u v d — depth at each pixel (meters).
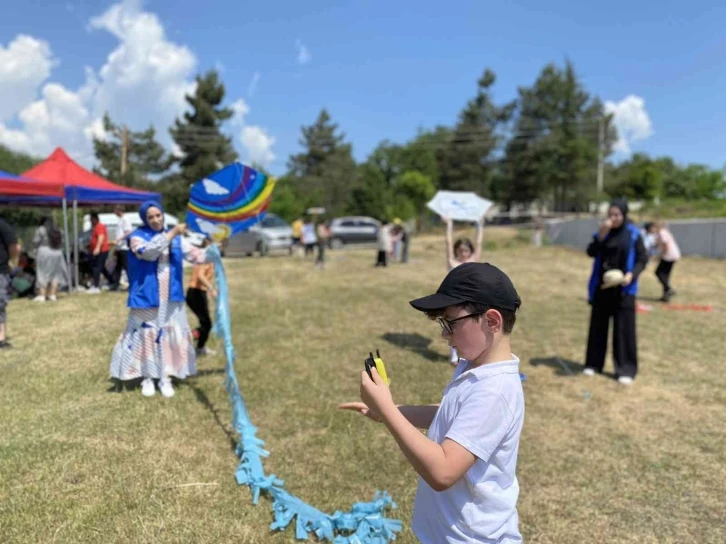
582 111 51.16
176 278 4.62
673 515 3.20
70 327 7.14
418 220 41.69
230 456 3.64
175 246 4.61
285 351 6.36
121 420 4.09
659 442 4.16
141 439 3.80
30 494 3.06
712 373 5.91
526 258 19.08
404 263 17.36
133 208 16.28
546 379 5.63
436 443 1.45
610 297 5.62
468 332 1.48
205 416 4.25
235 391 3.99
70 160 10.63
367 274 13.90
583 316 8.89
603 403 4.97
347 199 55.41
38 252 9.08
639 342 7.25
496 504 1.49
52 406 4.34
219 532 2.82
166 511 2.97
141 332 4.56
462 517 1.49
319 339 6.99
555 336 7.53
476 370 1.50
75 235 10.13
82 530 2.76
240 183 4.25
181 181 36.94
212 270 5.90
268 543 2.77
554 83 49.38
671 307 9.81
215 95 39.22
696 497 3.40
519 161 49.81
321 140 65.00
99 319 7.66
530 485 3.51
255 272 13.95
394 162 57.31
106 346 6.18
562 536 2.98
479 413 1.42
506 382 1.48
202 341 6.00
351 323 8.00
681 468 3.76
